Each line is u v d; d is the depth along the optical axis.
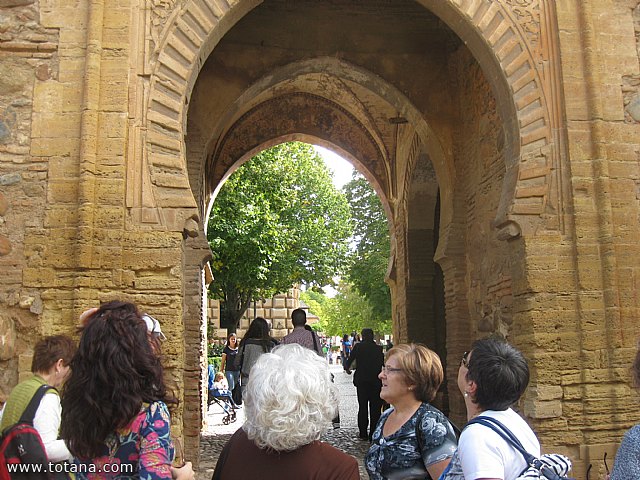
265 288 28.33
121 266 6.68
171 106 7.12
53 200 6.80
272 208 27.36
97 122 6.94
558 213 7.54
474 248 10.76
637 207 7.65
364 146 15.73
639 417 7.17
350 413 16.73
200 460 10.40
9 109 6.98
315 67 11.69
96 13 7.12
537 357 7.15
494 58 7.84
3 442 3.18
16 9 7.17
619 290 7.40
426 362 3.70
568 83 7.77
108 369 2.54
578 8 7.98
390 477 3.55
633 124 7.83
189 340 10.22
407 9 11.77
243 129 14.86
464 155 11.28
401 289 15.16
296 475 2.51
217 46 11.29
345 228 32.28
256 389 2.55
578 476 6.99
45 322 6.58
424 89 11.63
